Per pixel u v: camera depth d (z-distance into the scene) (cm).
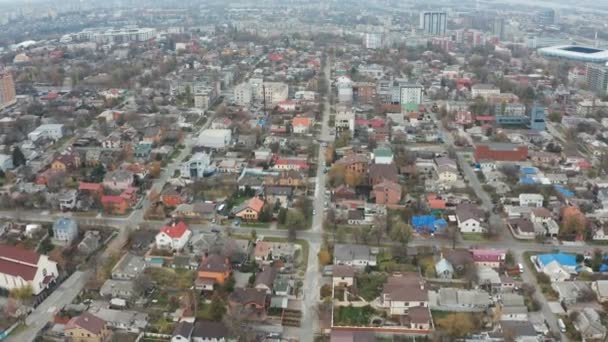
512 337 14450
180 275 17988
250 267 18288
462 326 14712
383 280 17450
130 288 16812
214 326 14900
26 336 14988
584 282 17200
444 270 17612
